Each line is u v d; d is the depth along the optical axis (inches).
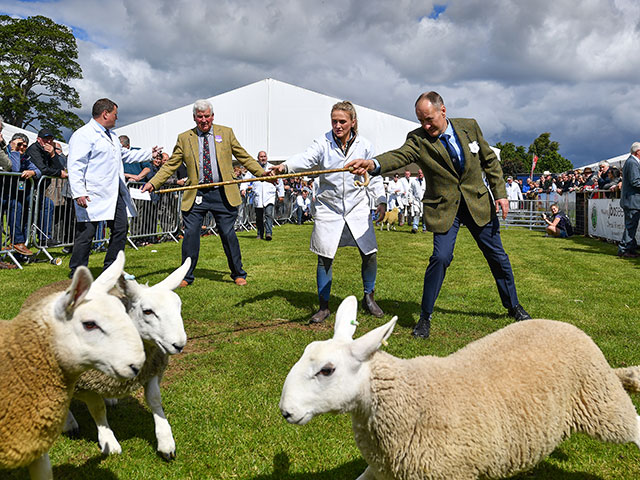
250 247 455.2
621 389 97.2
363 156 207.8
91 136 240.4
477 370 91.9
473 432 83.9
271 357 170.4
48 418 87.6
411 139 189.8
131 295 114.8
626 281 302.0
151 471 107.5
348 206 207.5
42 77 1838.1
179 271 129.9
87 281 86.1
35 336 85.4
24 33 1784.0
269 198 515.8
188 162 263.4
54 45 1875.0
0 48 1777.8
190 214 270.2
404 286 282.2
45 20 1855.3
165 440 111.2
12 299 228.8
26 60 1790.1
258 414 131.4
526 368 91.7
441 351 176.1
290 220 875.4
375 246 212.2
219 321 212.4
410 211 691.4
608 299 253.1
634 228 406.9
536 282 299.3
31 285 259.4
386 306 236.8
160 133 988.6
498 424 85.5
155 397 114.6
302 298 250.7
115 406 138.3
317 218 210.2
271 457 112.7
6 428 83.3
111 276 106.3
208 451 115.0
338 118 197.9
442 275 191.5
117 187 250.4
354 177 205.8
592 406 94.9
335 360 83.0
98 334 86.7
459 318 216.4
